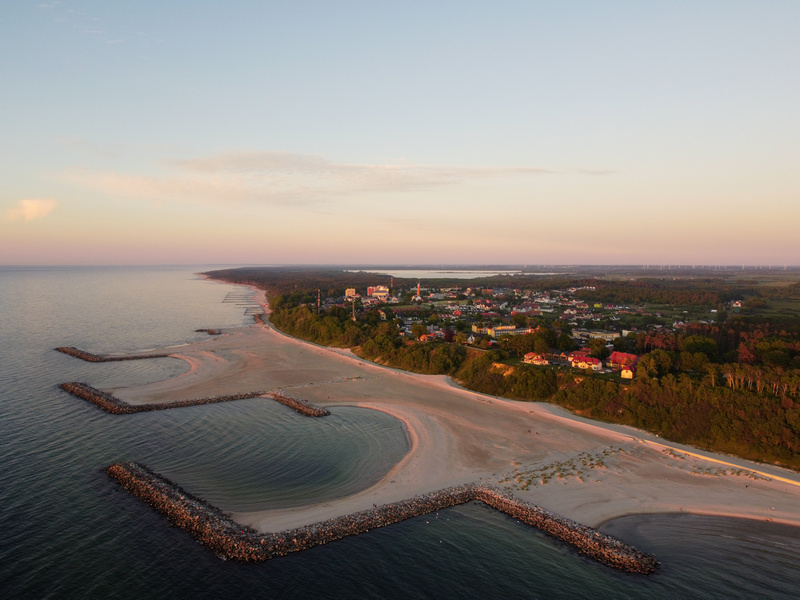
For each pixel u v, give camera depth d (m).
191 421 109.88
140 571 56.22
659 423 102.06
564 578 57.06
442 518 69.75
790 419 87.69
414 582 55.94
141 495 73.56
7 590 52.38
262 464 87.12
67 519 66.62
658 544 64.00
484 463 87.81
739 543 64.38
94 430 101.88
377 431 105.19
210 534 63.09
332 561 59.34
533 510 70.50
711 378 111.56
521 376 130.88
